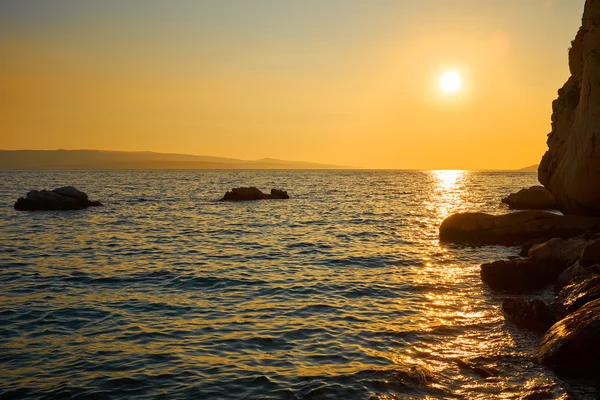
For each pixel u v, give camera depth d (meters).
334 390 10.57
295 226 40.81
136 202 66.75
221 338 13.70
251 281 20.62
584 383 10.95
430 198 78.88
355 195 85.81
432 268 23.58
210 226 40.59
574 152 28.14
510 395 10.40
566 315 14.46
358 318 15.55
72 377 11.20
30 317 15.48
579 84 32.12
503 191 104.19
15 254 26.88
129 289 19.19
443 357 12.42
